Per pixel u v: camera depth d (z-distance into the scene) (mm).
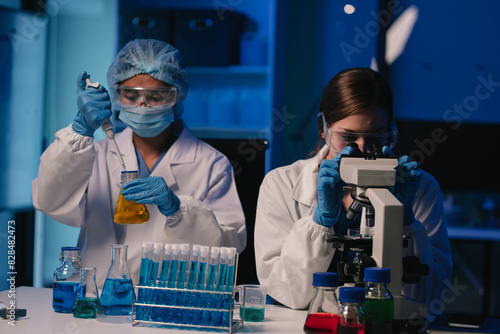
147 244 1537
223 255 1490
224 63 4383
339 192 1637
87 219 2285
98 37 4805
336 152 1776
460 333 1714
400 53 4441
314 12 4582
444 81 4391
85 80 2057
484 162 4246
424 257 1807
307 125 4617
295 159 4641
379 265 1344
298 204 2066
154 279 1525
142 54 2299
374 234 1380
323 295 1429
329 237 1568
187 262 1530
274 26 4309
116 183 2332
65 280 1664
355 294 1280
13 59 4309
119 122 4363
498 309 4121
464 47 4359
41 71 4562
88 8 4797
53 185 2131
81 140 2074
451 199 4320
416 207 2098
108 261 2256
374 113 1778
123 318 1595
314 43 4594
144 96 2215
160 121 2250
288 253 1791
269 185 2125
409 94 4434
